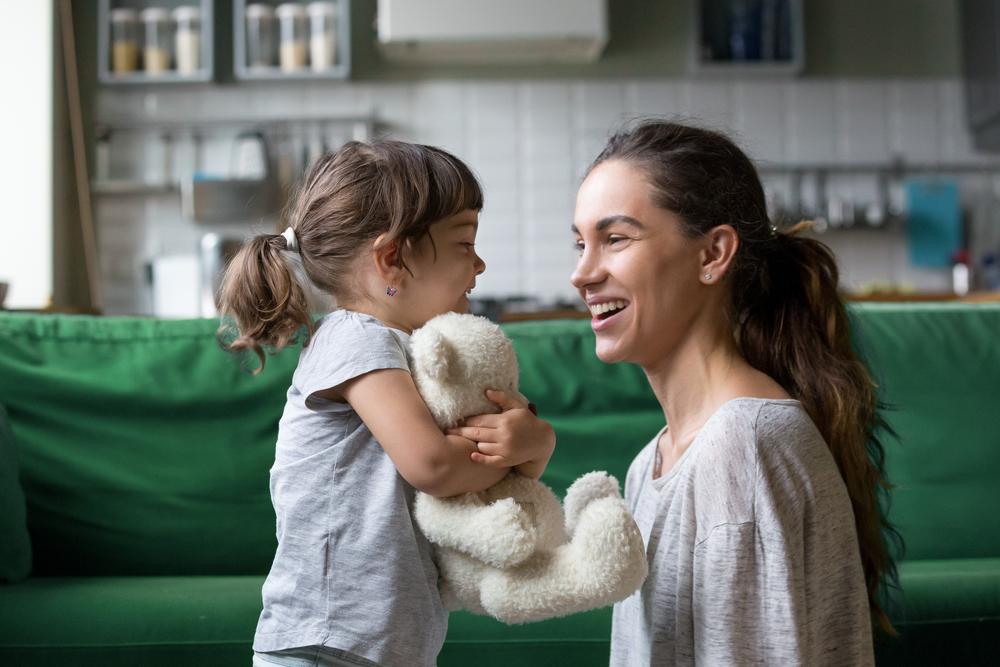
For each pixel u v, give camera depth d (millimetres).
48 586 1569
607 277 1029
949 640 1455
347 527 996
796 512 927
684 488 970
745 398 973
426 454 938
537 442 979
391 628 965
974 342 1905
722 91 4996
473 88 4957
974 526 1812
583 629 1458
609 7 4977
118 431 1785
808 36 5035
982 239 5035
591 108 4973
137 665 1430
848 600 960
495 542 920
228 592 1511
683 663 942
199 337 1847
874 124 5023
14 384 1783
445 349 964
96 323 1866
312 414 1039
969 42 4914
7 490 1610
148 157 4852
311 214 1110
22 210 4445
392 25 4539
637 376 1869
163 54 4684
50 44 4516
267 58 4695
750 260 1051
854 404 1070
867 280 5020
